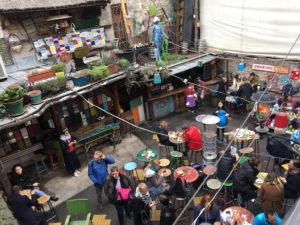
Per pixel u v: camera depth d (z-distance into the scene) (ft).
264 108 30.22
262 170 30.96
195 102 44.68
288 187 22.98
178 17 48.24
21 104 26.18
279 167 29.04
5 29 33.32
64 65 32.55
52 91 30.40
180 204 27.27
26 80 29.99
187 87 45.88
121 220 25.05
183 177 25.44
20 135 33.37
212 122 33.45
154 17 44.16
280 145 27.12
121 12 42.32
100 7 39.32
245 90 41.52
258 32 42.42
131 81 37.45
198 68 48.60
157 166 28.78
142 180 31.17
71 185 32.73
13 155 32.71
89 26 39.55
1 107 25.84
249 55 44.62
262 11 40.93
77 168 34.47
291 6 38.24
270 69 42.27
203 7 47.88
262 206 22.08
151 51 43.65
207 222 19.98
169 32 48.83
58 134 34.27
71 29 37.91
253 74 43.88
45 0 34.19
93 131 37.27
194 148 31.76
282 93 41.04
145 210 23.16
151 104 45.21
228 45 46.55
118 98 41.04
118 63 36.58
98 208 28.84
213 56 47.75
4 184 27.40
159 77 39.19
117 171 24.11
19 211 22.35
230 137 32.17
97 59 38.06
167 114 47.83
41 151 34.91
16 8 31.94
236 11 43.57
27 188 26.68
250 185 23.72
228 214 21.29
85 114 38.55
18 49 34.53
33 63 36.04
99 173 27.45
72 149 33.30
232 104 45.65
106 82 34.30
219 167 25.11
